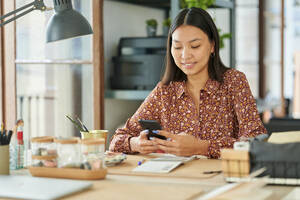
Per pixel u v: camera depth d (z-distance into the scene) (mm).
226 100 2307
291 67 7191
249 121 2229
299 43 7191
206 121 2307
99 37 3496
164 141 2100
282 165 1555
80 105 3654
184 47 2203
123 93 3768
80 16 2109
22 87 3746
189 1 3574
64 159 1696
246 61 6348
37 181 1598
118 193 1465
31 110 3834
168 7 4543
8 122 3738
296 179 1545
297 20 7234
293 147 1560
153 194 1443
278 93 6402
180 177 1710
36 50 3672
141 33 4312
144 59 3711
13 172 1853
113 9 3936
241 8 6289
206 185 1581
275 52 6426
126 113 4152
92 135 2109
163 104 2357
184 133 2193
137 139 2197
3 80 3729
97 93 3557
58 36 2061
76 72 3637
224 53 4145
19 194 1430
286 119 4059
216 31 2271
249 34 6352
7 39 3699
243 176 1579
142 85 3729
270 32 6418
